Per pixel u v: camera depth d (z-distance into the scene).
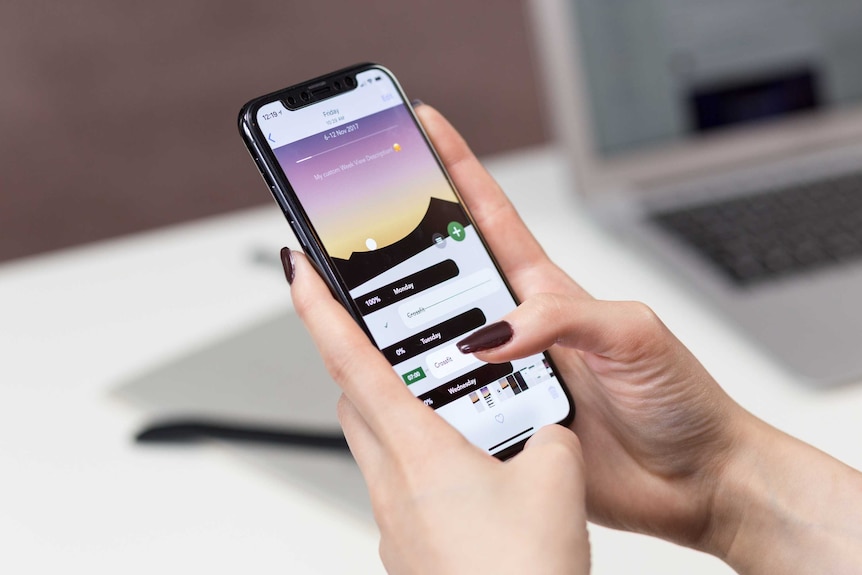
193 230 1.15
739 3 1.00
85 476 0.73
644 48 1.00
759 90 1.03
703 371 0.55
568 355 0.60
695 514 0.59
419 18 2.06
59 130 2.02
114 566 0.63
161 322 0.95
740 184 1.01
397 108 0.60
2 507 0.70
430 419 0.44
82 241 2.11
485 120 2.15
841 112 1.05
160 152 2.07
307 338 0.89
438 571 0.40
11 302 1.03
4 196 2.05
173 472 0.72
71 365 0.89
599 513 0.61
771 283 0.83
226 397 0.80
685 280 0.86
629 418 0.56
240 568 0.62
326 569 0.61
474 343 0.47
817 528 0.55
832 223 0.91
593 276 0.90
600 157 1.02
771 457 0.57
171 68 2.02
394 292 0.55
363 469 0.46
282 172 0.56
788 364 0.71
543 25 0.99
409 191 0.58
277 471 0.71
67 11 1.95
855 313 0.76
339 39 2.06
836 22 1.03
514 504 0.41
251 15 2.01
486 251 0.58
